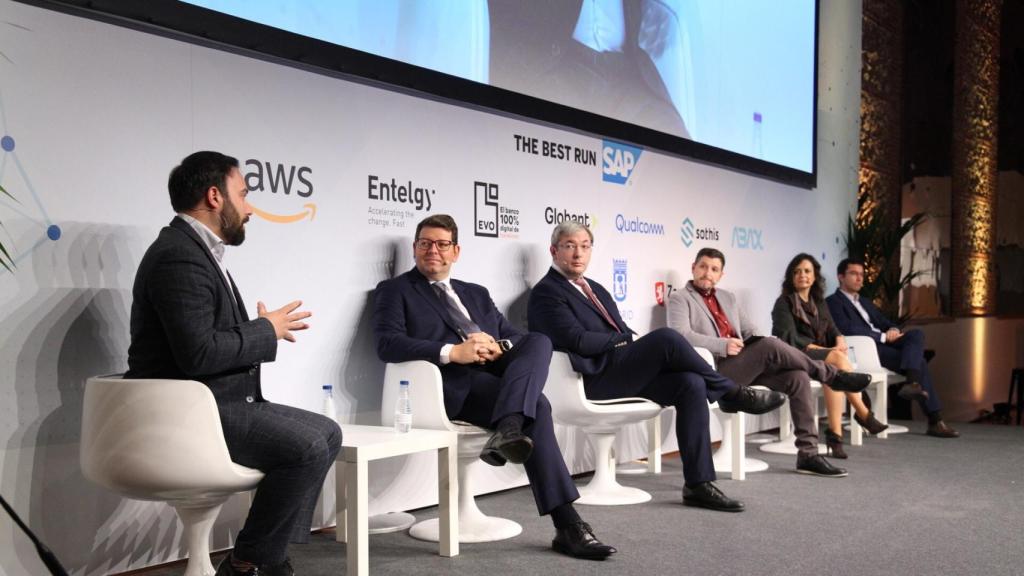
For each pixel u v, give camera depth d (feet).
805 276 15.67
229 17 8.84
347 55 10.01
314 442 6.88
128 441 6.58
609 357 11.18
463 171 11.58
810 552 8.83
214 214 7.25
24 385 7.39
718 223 16.98
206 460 6.61
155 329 6.91
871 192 24.39
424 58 11.05
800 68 19.77
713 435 16.70
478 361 9.27
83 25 7.85
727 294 14.34
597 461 11.71
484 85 11.82
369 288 10.32
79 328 7.74
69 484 7.66
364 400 10.21
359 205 10.23
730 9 17.37
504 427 8.50
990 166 31.63
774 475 13.21
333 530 9.87
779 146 19.02
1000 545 9.14
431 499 11.04
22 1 7.45
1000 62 32.12
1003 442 16.94
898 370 18.07
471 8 11.69
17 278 7.37
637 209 14.78
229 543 8.87
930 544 9.16
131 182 8.16
